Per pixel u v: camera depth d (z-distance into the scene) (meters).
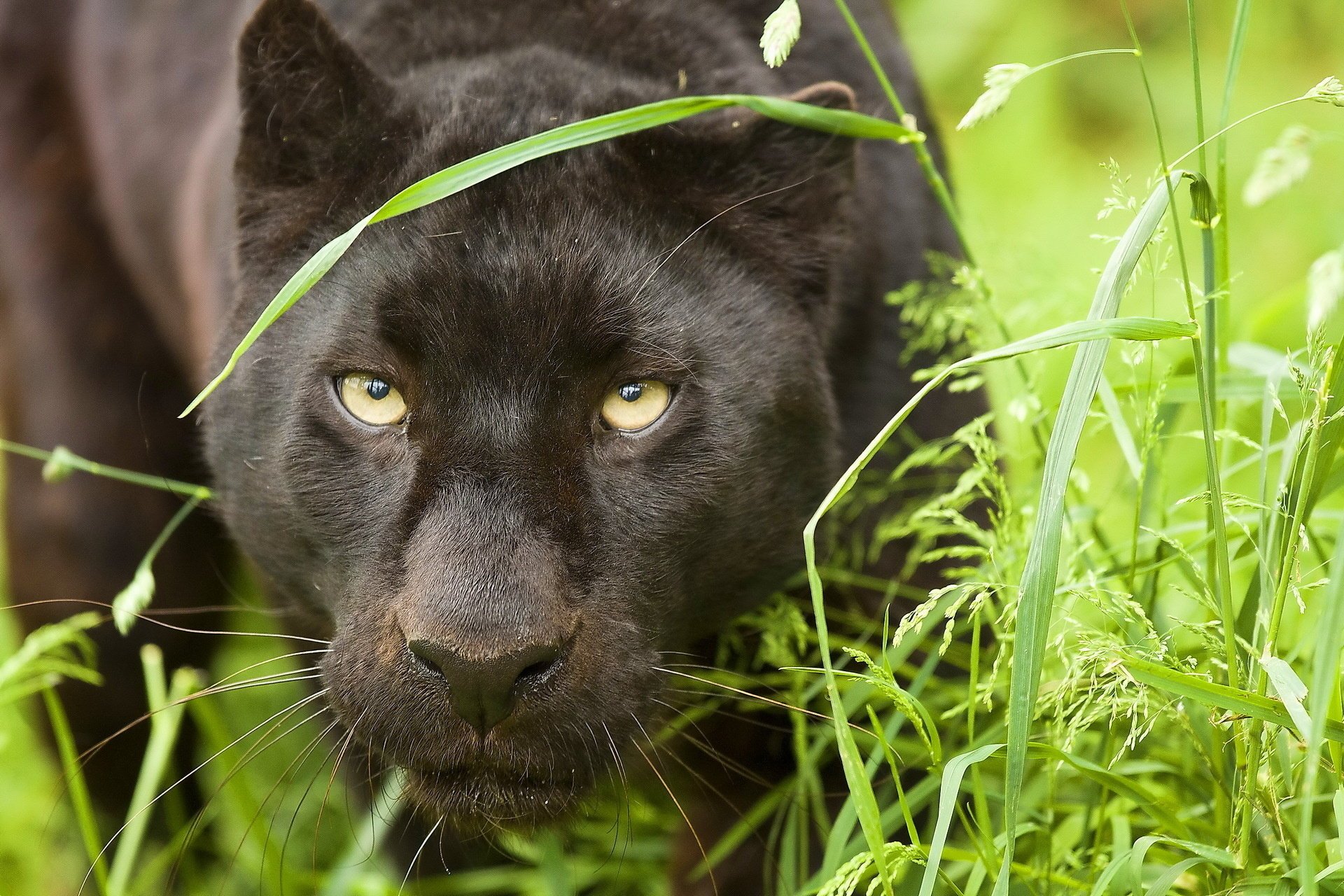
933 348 6.22
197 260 6.54
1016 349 3.92
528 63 5.58
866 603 6.04
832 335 5.69
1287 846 4.28
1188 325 4.06
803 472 5.40
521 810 4.81
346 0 6.30
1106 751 4.88
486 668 4.39
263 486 5.24
